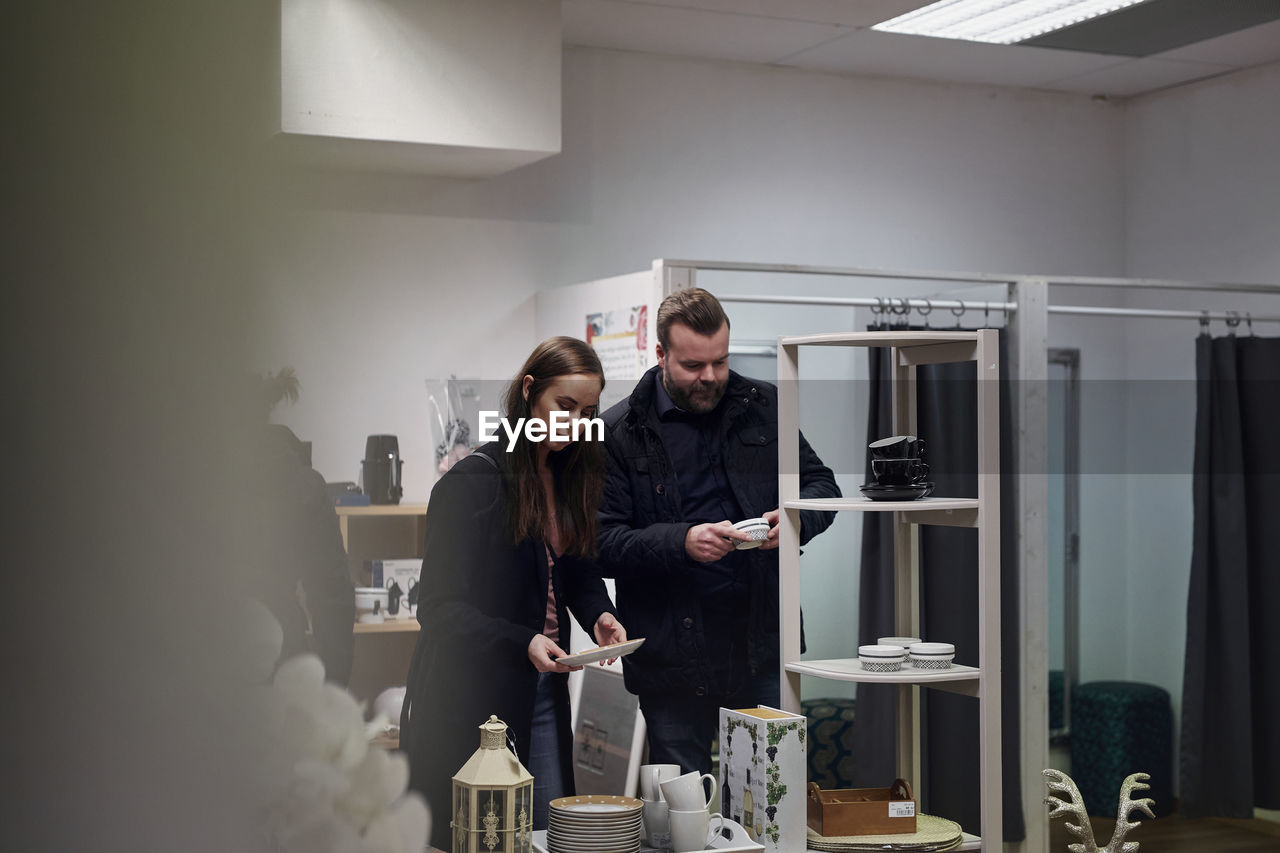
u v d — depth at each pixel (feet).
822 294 16.19
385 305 13.48
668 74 15.42
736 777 7.84
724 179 15.72
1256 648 13.64
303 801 2.55
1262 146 16.26
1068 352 17.75
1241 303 16.56
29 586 2.20
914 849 7.94
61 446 2.18
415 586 8.78
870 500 8.55
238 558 2.29
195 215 2.15
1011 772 12.84
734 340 13.66
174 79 2.15
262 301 2.25
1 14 2.09
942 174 17.01
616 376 12.47
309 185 2.27
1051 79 16.96
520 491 7.60
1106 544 15.17
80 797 2.24
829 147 16.33
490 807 6.21
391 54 11.40
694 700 8.72
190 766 2.31
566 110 14.88
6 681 2.20
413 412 12.24
